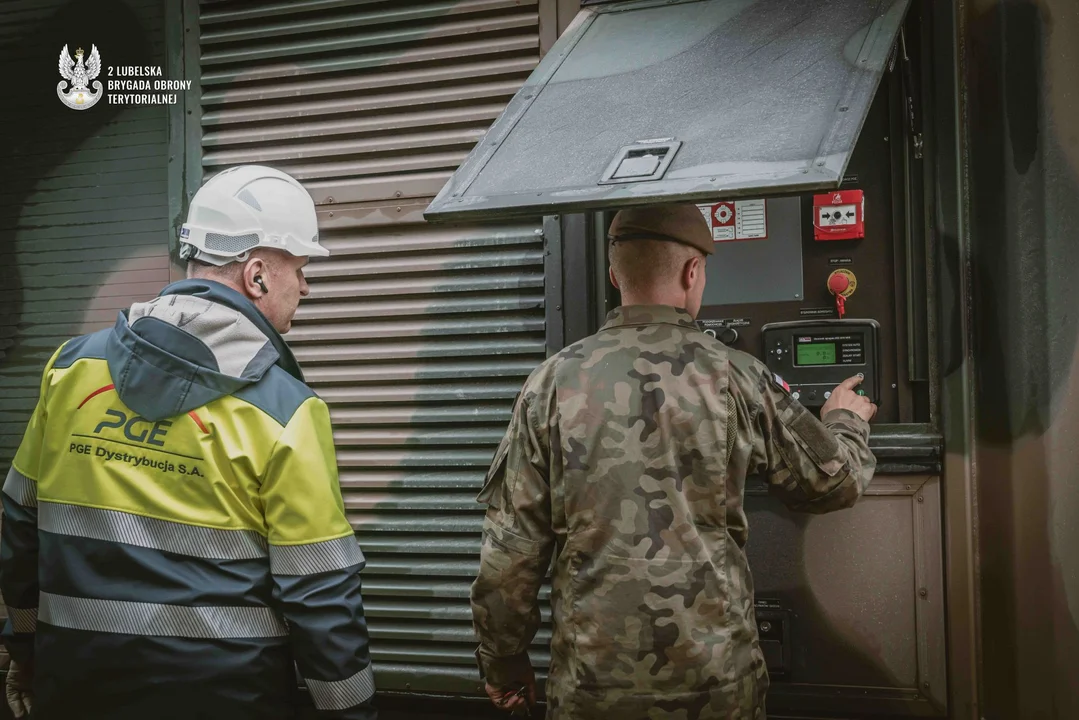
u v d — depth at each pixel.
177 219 2.44
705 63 1.62
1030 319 1.87
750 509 2.07
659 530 1.44
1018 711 1.89
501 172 1.45
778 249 2.12
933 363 2.02
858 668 2.03
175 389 1.39
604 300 2.20
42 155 2.57
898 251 2.07
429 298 2.30
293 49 2.38
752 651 1.49
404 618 2.27
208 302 1.43
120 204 2.51
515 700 1.73
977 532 1.97
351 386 2.35
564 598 1.50
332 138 2.37
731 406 1.49
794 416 1.56
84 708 1.38
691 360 1.51
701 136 1.39
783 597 2.06
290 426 1.40
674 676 1.41
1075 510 1.83
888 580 2.02
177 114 2.45
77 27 2.54
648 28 1.82
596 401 1.50
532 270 2.24
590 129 1.50
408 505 2.28
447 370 2.28
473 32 2.27
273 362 1.45
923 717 2.01
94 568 1.37
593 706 1.43
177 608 1.35
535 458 1.54
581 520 1.47
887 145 2.09
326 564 1.39
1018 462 1.89
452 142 2.29
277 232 1.54
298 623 1.37
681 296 1.62
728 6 1.83
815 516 2.05
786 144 1.30
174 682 1.35
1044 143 1.87
